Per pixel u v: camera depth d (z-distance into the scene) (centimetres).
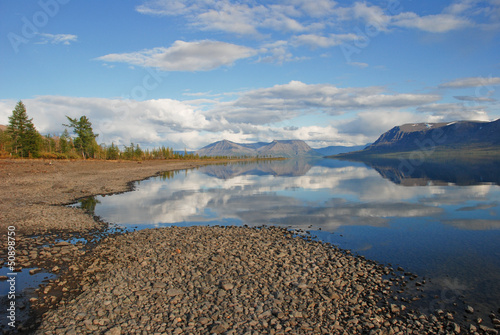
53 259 1492
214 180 6444
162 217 2619
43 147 11356
